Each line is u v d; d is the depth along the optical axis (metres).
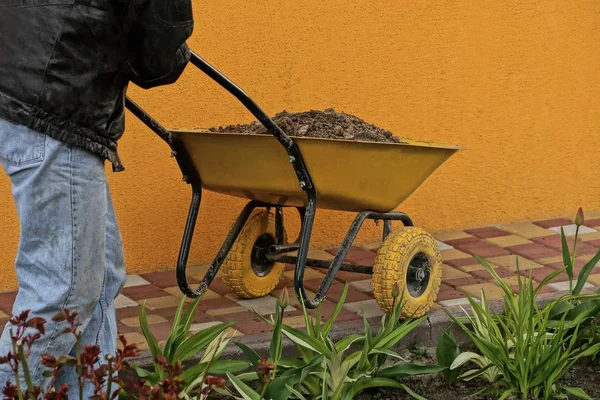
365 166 4.70
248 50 5.82
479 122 6.62
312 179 4.67
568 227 6.84
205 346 4.41
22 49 3.35
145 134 5.65
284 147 4.50
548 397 4.55
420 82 6.37
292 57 5.96
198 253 5.93
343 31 6.07
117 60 3.46
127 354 2.87
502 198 6.82
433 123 6.47
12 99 3.35
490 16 6.50
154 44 3.45
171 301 5.39
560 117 6.90
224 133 4.62
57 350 3.50
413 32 6.28
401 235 4.97
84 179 3.46
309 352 4.34
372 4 6.12
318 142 4.53
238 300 5.43
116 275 3.80
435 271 5.14
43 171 3.38
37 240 3.46
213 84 5.78
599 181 7.14
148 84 3.62
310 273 5.85
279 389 4.10
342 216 6.32
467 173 6.66
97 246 3.54
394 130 6.36
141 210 5.73
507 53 6.61
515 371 4.50
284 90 5.97
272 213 5.44
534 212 6.95
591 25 6.86
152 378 4.07
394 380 4.52
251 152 4.68
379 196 4.89
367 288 5.64
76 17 3.33
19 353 2.90
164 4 3.38
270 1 5.83
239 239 5.25
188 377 4.11
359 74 6.18
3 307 5.24
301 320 5.16
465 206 6.70
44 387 3.52
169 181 5.78
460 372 4.73
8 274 5.43
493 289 5.65
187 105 5.72
